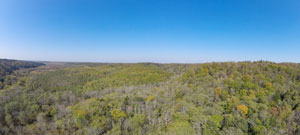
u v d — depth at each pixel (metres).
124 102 39.94
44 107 43.41
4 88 63.19
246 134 20.33
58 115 36.44
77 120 31.03
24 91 59.16
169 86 51.03
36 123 34.56
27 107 41.81
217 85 36.03
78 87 74.00
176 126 23.47
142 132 26.30
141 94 49.84
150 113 31.84
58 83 78.38
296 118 22.92
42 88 67.38
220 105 27.38
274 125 21.56
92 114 33.44
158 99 39.59
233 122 21.81
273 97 28.14
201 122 22.69
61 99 55.59
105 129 28.94
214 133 20.80
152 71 96.94
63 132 30.05
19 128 33.16
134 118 30.12
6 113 37.88
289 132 20.97
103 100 44.47
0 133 31.62
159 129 25.44
